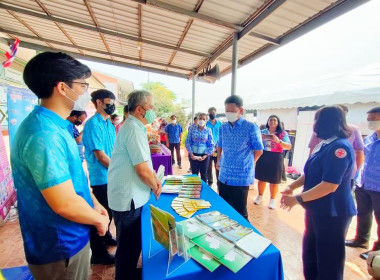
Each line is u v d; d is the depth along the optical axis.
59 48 4.52
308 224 1.43
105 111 1.85
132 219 1.27
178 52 3.98
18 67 4.90
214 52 3.76
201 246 0.93
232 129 2.01
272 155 2.98
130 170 1.23
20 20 3.36
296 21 2.32
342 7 1.90
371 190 1.98
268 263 0.91
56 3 2.73
